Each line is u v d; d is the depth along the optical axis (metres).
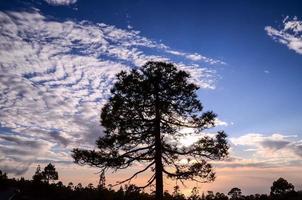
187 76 19.81
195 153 19.11
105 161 18.11
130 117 19.09
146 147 18.78
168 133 19.56
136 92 19.17
